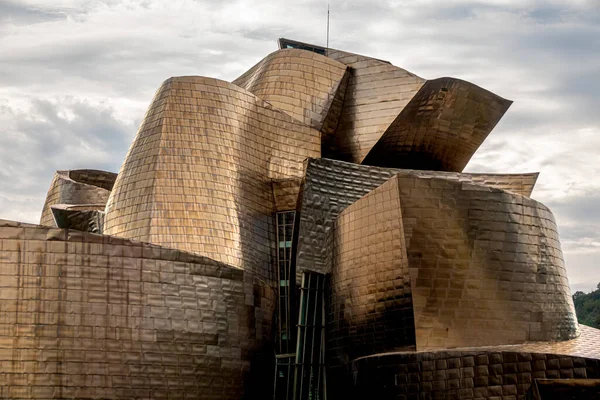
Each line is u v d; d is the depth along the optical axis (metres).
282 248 61.72
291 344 60.12
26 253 46.84
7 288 46.44
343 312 56.47
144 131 61.41
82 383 46.56
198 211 58.59
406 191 52.50
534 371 46.34
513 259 52.84
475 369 47.56
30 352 46.12
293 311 59.97
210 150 60.25
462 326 51.34
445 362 48.31
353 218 55.94
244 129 62.03
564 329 54.25
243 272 52.75
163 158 59.50
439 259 51.84
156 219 58.03
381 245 53.59
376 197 54.19
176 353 49.00
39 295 46.66
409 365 49.25
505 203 53.31
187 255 50.16
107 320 47.47
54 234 47.31
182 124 60.50
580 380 45.53
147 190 58.91
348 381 54.50
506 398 46.72
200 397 49.56
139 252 48.75
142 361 47.97
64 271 47.16
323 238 60.62
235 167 60.81
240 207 60.28
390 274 52.81
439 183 52.62
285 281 61.38
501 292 52.19
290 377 59.72
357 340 54.78
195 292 50.12
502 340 51.72
